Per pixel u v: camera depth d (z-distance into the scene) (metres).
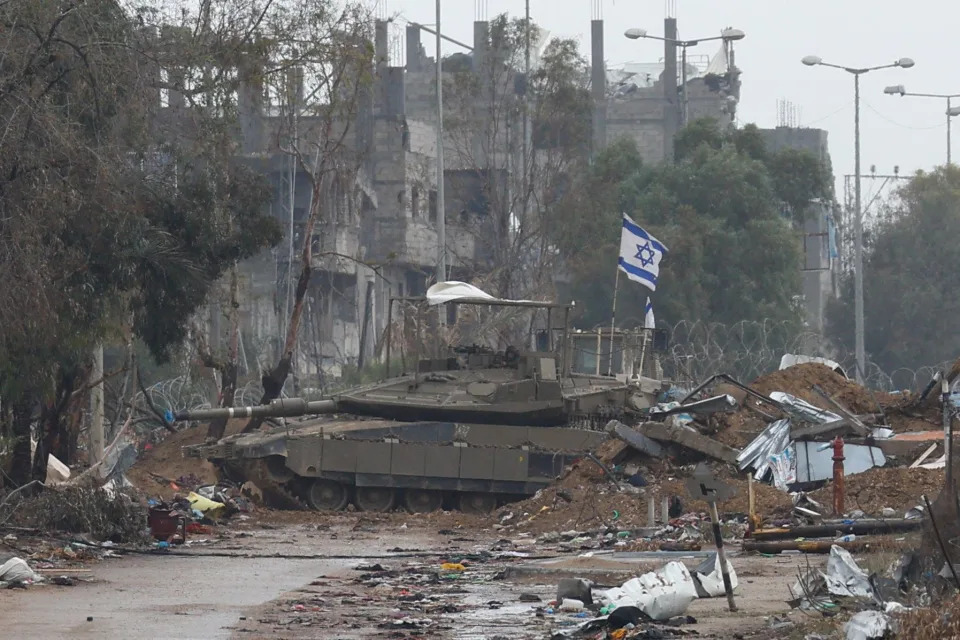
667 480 112.62
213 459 124.19
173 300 123.62
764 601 60.28
